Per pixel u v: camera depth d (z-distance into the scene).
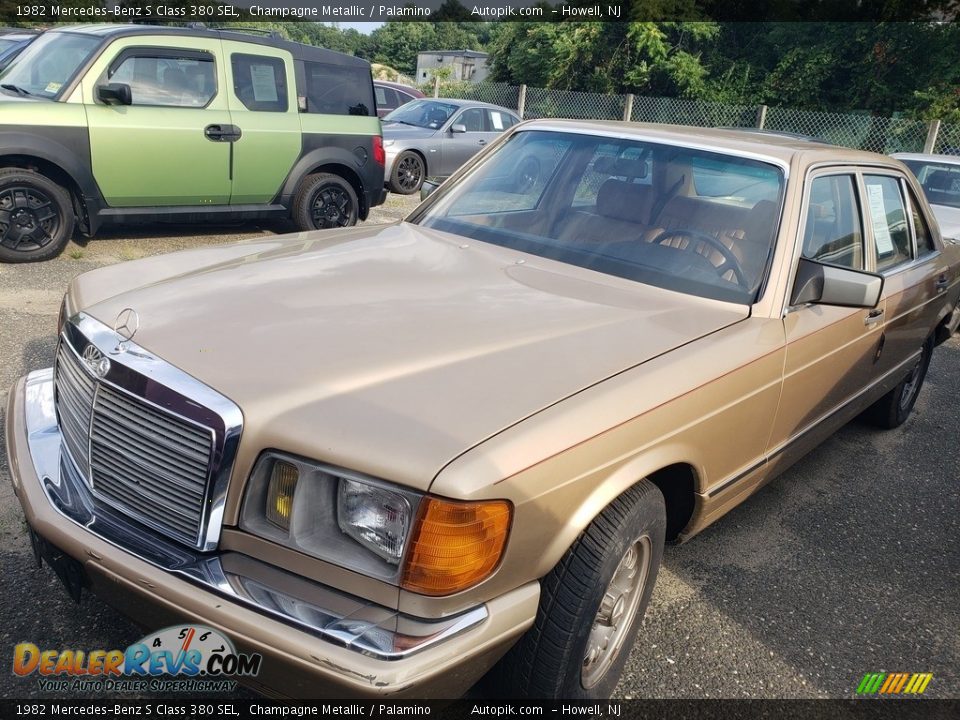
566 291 2.90
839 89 24.50
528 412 2.09
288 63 8.32
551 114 20.28
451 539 1.85
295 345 2.23
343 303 2.56
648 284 3.04
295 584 1.93
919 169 9.82
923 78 23.41
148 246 8.05
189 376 2.06
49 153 6.86
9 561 2.96
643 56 25.77
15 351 4.91
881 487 4.43
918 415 5.60
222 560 1.98
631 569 2.52
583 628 2.21
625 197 3.38
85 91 7.08
